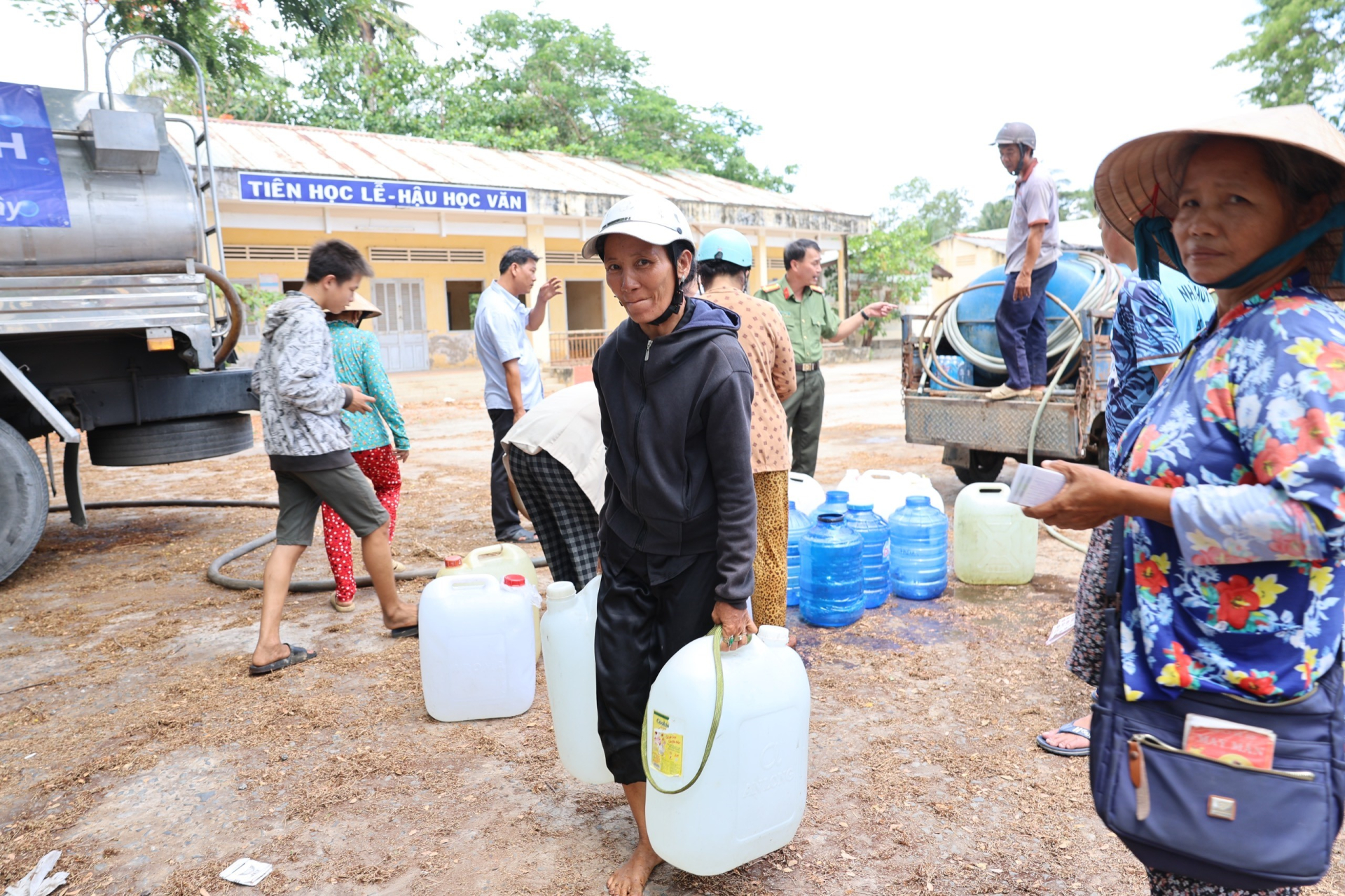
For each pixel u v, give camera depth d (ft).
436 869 8.42
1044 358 21.97
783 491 11.16
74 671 13.60
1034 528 16.51
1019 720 11.12
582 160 92.48
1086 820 8.91
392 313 76.95
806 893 7.89
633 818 9.19
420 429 44.06
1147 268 5.98
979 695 11.87
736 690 7.23
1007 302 20.93
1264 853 4.58
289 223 64.23
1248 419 4.55
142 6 61.72
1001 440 21.70
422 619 11.41
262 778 10.18
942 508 16.48
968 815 9.05
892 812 9.14
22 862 8.73
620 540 7.72
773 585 11.11
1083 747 10.19
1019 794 9.41
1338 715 4.68
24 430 20.21
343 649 14.21
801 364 20.15
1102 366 20.65
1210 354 4.87
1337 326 4.48
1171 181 5.42
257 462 35.65
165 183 19.26
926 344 24.17
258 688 12.71
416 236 77.15
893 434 37.14
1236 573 4.70
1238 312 4.90
